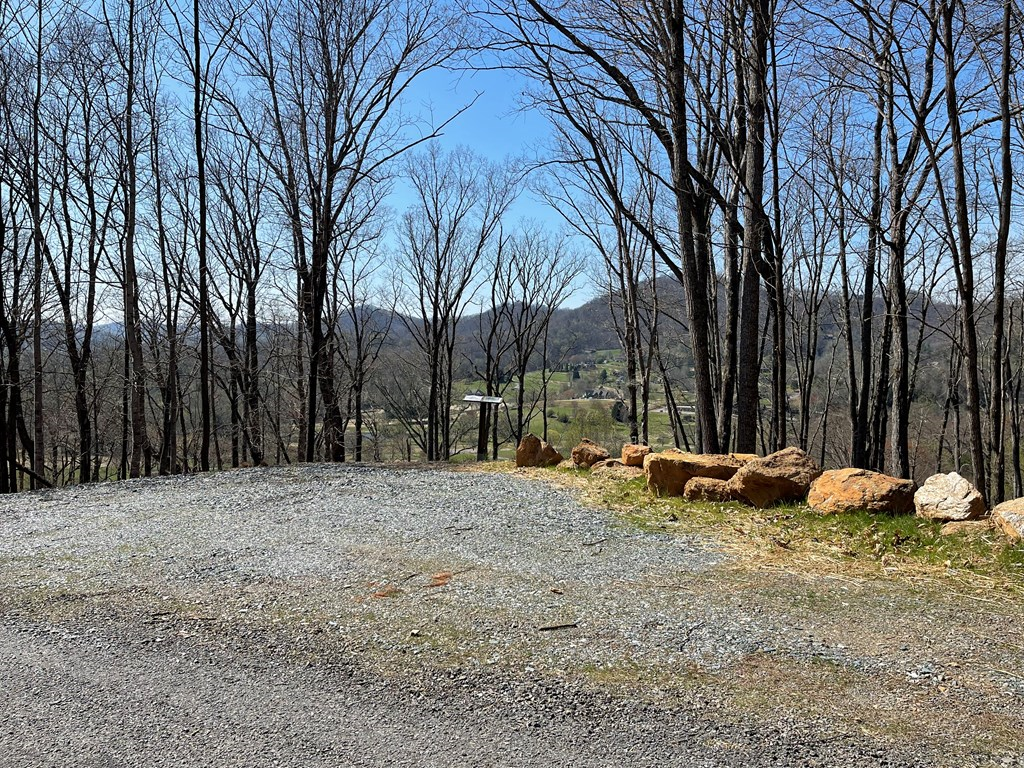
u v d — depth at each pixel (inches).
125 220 717.9
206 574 222.1
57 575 225.0
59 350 810.2
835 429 1129.4
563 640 165.8
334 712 135.0
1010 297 848.3
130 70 637.3
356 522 289.6
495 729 127.9
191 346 718.5
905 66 376.2
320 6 643.5
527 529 272.7
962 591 194.7
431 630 173.3
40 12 649.0
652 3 387.9
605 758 117.9
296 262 738.2
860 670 148.0
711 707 133.6
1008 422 1045.8
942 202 357.4
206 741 125.3
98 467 906.7
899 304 504.4
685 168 390.9
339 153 670.5
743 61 432.1
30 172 665.6
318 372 728.3
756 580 208.1
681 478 317.4
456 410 1365.7
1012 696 136.1
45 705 139.6
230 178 828.0
